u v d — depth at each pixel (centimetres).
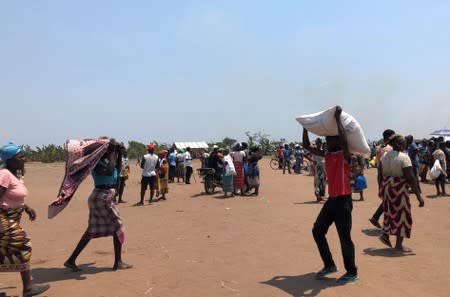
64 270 675
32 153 5459
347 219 579
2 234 521
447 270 636
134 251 794
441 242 820
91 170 643
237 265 679
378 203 1370
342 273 621
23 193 548
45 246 873
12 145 566
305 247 792
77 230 1061
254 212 1234
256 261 702
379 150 884
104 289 570
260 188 1930
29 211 575
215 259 719
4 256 529
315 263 683
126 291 562
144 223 1111
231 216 1175
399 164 743
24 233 541
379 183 787
